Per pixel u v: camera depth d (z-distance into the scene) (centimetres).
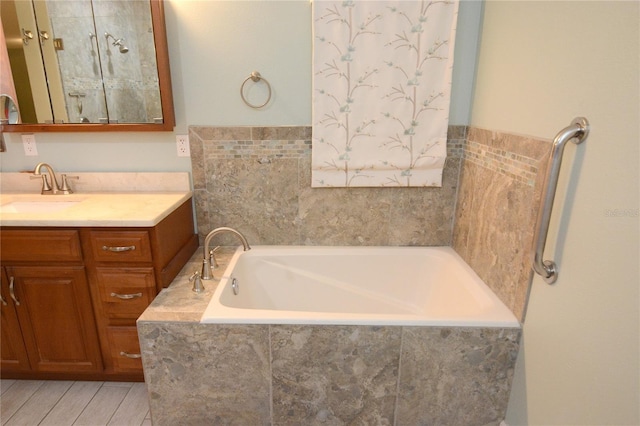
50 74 181
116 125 186
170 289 163
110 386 181
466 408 151
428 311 198
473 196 182
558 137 104
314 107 183
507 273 150
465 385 147
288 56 182
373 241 211
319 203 204
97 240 158
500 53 157
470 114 188
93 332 171
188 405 151
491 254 164
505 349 142
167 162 199
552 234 121
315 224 208
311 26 177
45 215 158
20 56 178
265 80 185
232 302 171
